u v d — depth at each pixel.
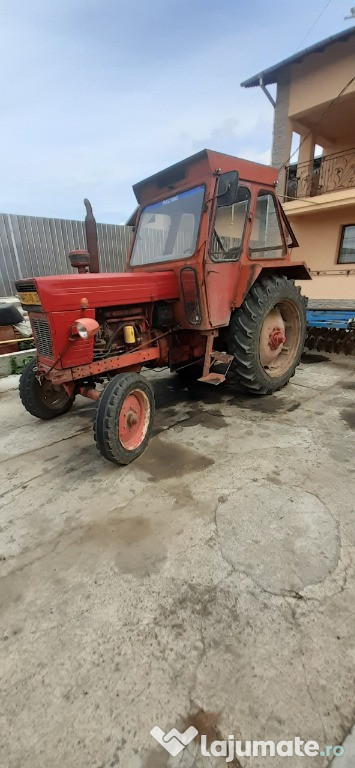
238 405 3.57
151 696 1.18
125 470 2.51
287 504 2.05
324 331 5.52
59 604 1.53
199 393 3.95
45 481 2.44
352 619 1.39
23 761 1.04
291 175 8.71
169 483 2.32
